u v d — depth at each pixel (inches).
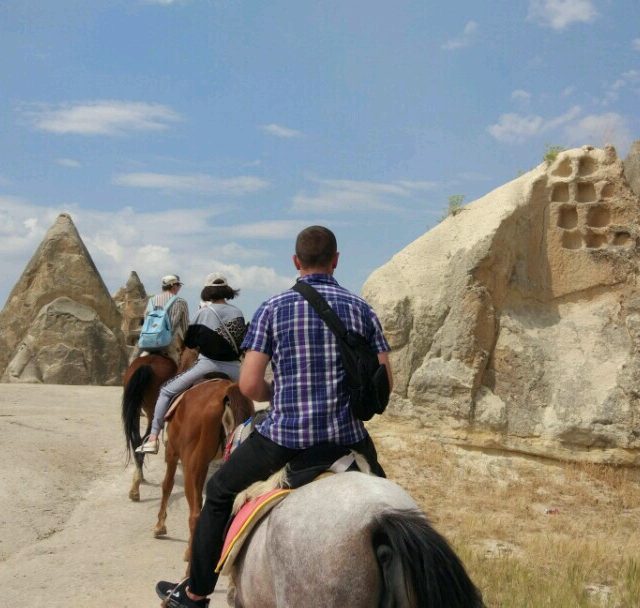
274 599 162.1
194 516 319.9
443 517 449.4
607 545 408.2
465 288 561.6
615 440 531.5
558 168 591.5
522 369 557.0
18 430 597.6
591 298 583.2
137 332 1530.5
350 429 178.1
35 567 339.0
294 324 179.5
